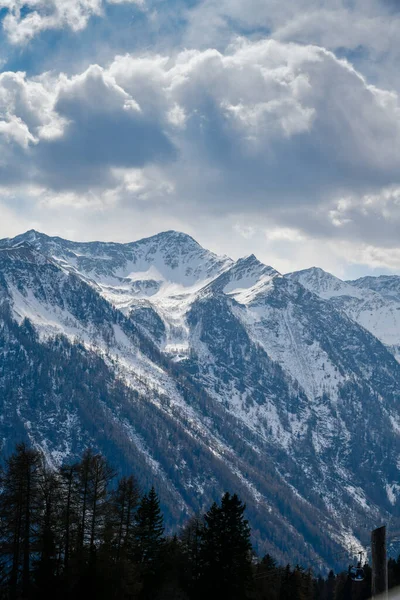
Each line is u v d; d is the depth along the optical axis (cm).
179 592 11700
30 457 10181
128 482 11819
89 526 10938
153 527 12025
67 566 10556
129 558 11519
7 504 10031
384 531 5291
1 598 9938
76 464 11044
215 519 11706
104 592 10262
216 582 11431
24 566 10262
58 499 10556
